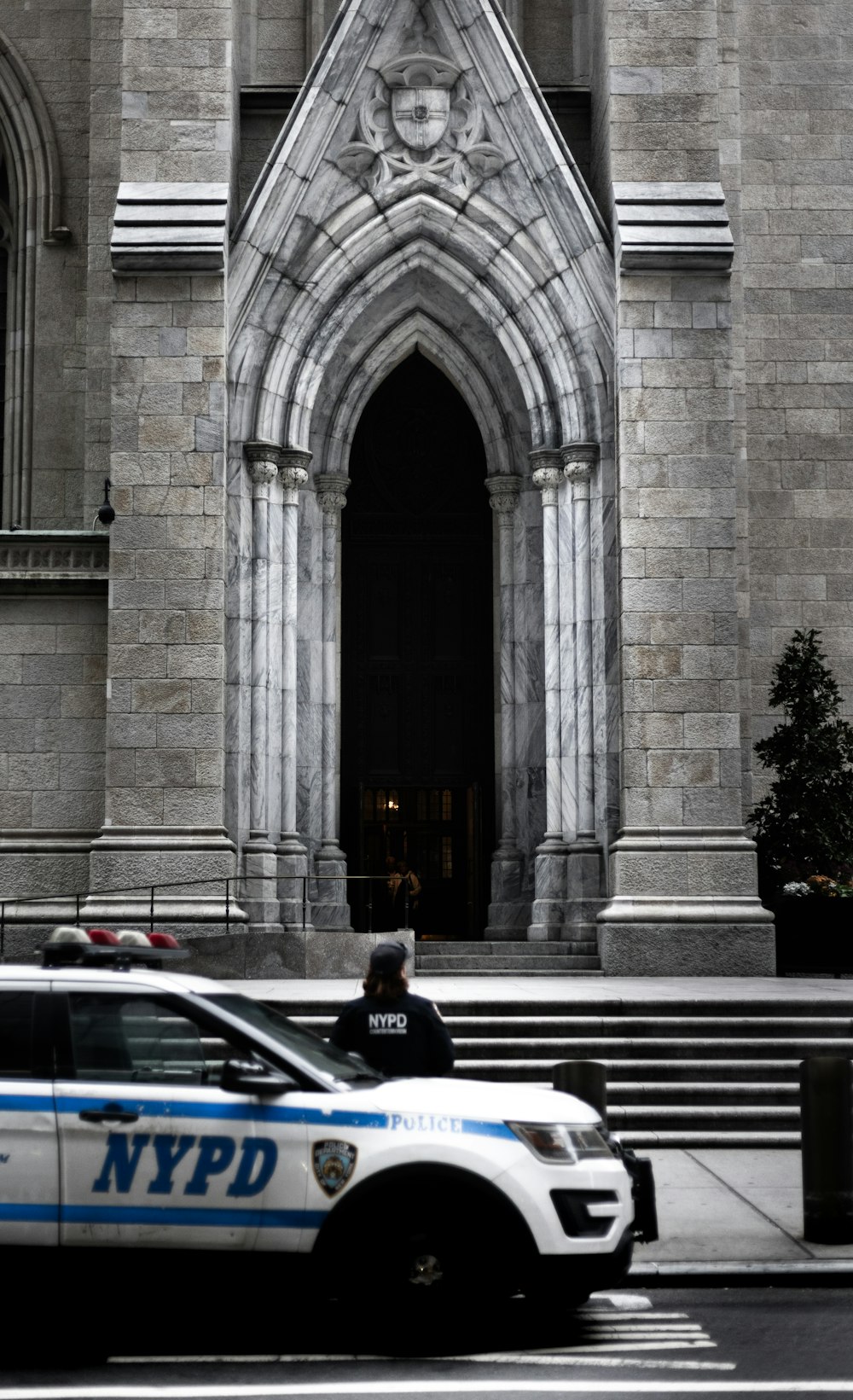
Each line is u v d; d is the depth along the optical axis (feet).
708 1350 24.93
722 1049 47.37
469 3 71.46
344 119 71.72
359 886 78.54
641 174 70.33
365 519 80.84
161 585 67.10
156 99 70.08
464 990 55.62
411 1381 23.00
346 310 72.69
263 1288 24.89
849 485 85.25
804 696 74.38
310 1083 25.55
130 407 67.92
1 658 69.72
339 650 78.38
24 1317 27.61
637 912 65.46
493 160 71.97
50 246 84.33
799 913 67.26
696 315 68.90
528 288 72.02
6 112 85.71
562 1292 25.49
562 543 72.59
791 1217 34.37
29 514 82.79
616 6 71.05
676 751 66.85
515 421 77.10
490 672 80.28
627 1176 26.48
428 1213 25.11
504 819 76.59
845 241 86.38
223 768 66.85
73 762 69.21
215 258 68.13
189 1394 22.15
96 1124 24.97
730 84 75.87
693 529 67.87
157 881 65.51
